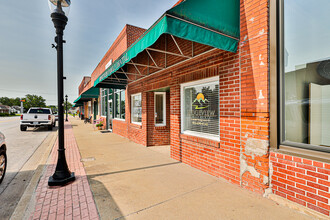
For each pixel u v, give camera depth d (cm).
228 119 359
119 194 321
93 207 281
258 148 305
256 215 254
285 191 275
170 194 320
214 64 384
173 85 526
